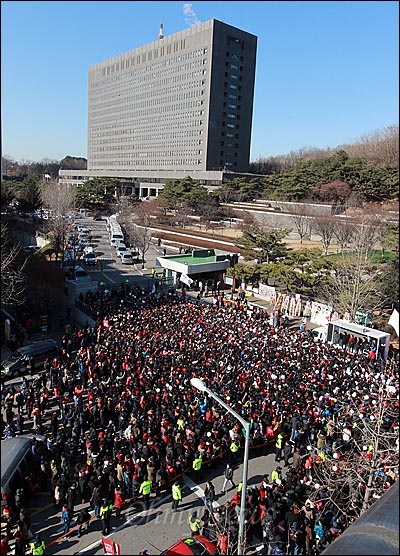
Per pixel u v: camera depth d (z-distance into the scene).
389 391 21.95
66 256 59.31
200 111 143.50
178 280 51.91
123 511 16.62
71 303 41.59
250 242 55.97
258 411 21.69
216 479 18.83
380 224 64.06
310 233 75.81
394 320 33.00
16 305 36.25
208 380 23.64
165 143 159.62
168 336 30.39
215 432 19.53
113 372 25.12
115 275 56.44
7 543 14.12
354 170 87.75
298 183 91.31
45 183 96.25
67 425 21.12
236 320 36.69
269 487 16.30
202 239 77.25
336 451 18.53
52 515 16.34
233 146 149.25
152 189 146.25
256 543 15.08
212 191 104.81
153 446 18.17
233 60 143.38
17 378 26.61
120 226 81.62
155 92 161.25
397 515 7.50
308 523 14.85
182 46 147.38
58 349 29.41
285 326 38.12
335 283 43.00
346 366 27.75
